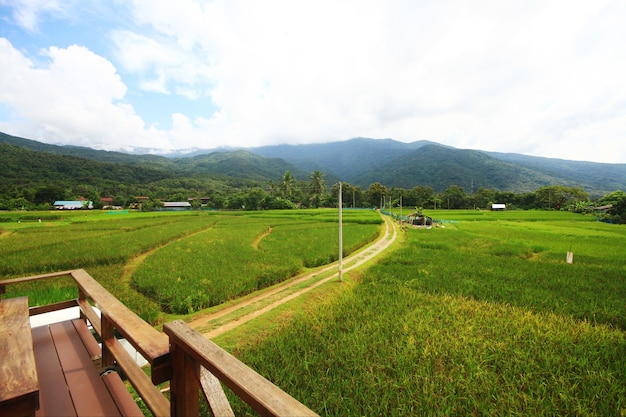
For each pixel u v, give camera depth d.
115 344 3.53
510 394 5.71
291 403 1.52
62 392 3.22
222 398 2.17
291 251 24.41
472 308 10.67
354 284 14.63
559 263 20.27
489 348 7.41
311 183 115.25
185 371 2.17
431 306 10.80
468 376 6.28
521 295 12.38
